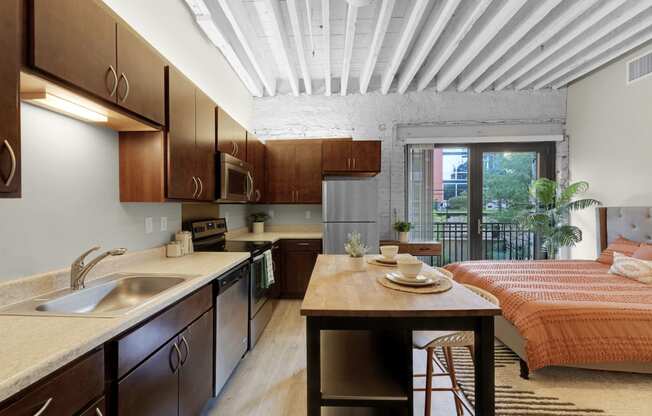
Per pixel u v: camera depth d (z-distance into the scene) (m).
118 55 1.39
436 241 4.48
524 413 1.79
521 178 4.59
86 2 1.20
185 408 1.49
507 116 4.48
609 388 2.02
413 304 1.24
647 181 3.29
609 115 3.73
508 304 2.23
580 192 4.13
